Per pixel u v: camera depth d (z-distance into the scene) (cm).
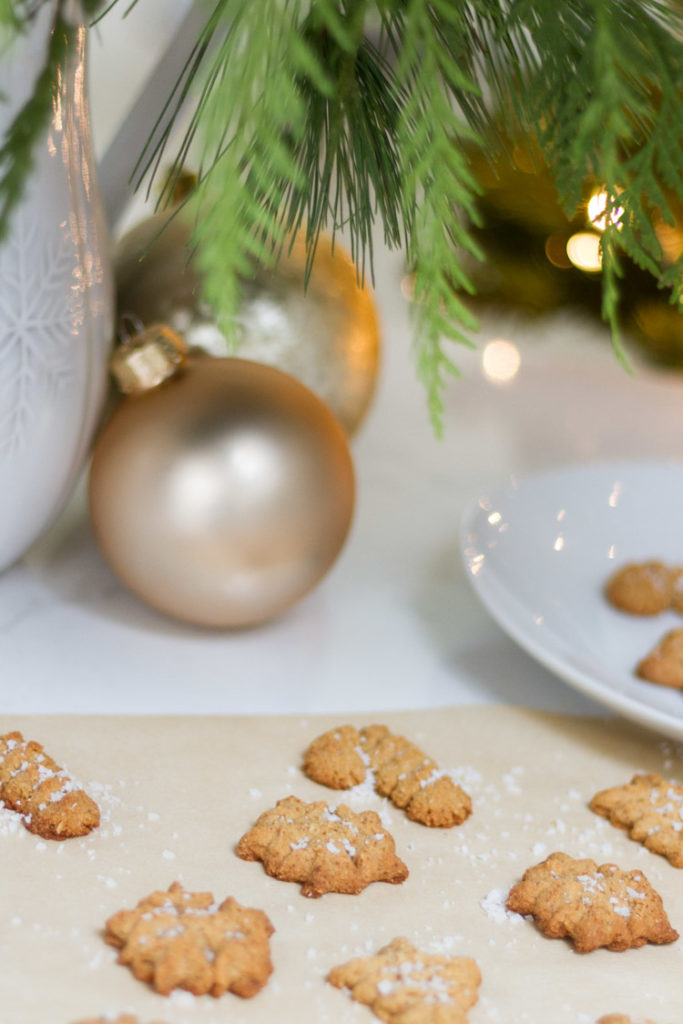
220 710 52
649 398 94
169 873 45
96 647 55
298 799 47
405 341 97
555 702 55
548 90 42
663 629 58
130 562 54
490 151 45
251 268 38
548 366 100
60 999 40
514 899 45
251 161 39
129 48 69
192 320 59
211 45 46
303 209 44
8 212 38
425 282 39
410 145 39
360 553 65
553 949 44
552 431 84
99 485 54
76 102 49
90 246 52
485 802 49
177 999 41
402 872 45
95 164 52
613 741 53
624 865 47
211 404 53
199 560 53
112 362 54
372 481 72
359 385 63
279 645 57
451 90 44
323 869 45
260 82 38
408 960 42
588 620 57
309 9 41
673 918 45
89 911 43
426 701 54
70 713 51
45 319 50
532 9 42
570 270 69
